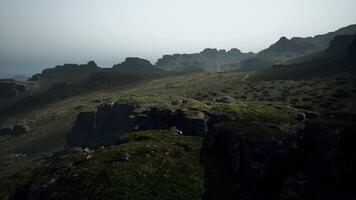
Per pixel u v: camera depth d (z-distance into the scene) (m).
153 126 79.31
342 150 48.44
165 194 43.22
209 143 56.19
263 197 45.19
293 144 50.88
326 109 88.44
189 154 54.00
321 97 112.81
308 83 156.00
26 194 50.41
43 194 44.31
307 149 51.22
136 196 41.97
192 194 44.25
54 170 52.34
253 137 49.53
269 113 63.50
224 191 45.84
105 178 44.06
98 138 153.12
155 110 81.62
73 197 42.19
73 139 166.12
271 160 48.03
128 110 138.50
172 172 47.59
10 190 57.81
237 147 50.03
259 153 47.72
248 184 46.66
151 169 47.16
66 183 44.56
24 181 60.69
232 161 50.66
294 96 130.25
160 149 52.62
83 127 164.62
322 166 47.84
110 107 156.62
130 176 44.78
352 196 44.47
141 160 48.97
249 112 65.88
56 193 43.41
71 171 47.34
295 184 46.22
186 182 46.09
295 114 64.19
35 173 62.78
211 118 67.81
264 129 53.25
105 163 48.16
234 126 55.16
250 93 162.62
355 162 47.50
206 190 45.50
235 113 66.12
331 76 166.38
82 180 44.22
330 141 49.09
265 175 47.00
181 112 73.19
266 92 155.75
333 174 46.66
